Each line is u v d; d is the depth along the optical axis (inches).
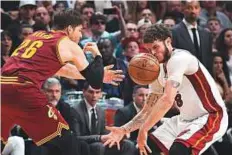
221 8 706.8
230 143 443.2
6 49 505.0
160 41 318.7
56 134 331.3
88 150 412.8
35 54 331.9
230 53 558.6
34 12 587.2
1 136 337.4
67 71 350.3
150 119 310.7
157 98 332.5
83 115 436.8
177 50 322.7
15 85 326.3
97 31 573.9
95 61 332.2
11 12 627.2
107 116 474.6
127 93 491.2
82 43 536.4
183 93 328.8
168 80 310.0
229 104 451.5
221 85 518.0
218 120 325.7
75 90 500.7
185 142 315.3
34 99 326.3
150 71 319.0
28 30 528.7
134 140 444.5
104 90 506.6
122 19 589.3
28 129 333.4
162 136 338.0
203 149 317.7
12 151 402.6
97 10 651.5
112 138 332.2
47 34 340.2
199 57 515.2
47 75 331.3
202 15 654.5
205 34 520.4
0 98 328.5
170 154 315.9
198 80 325.1
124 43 546.3
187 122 331.6
